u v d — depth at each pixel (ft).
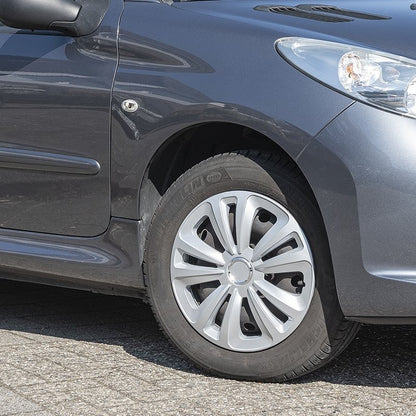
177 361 21.07
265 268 19.42
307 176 18.63
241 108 19.03
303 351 19.34
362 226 18.38
